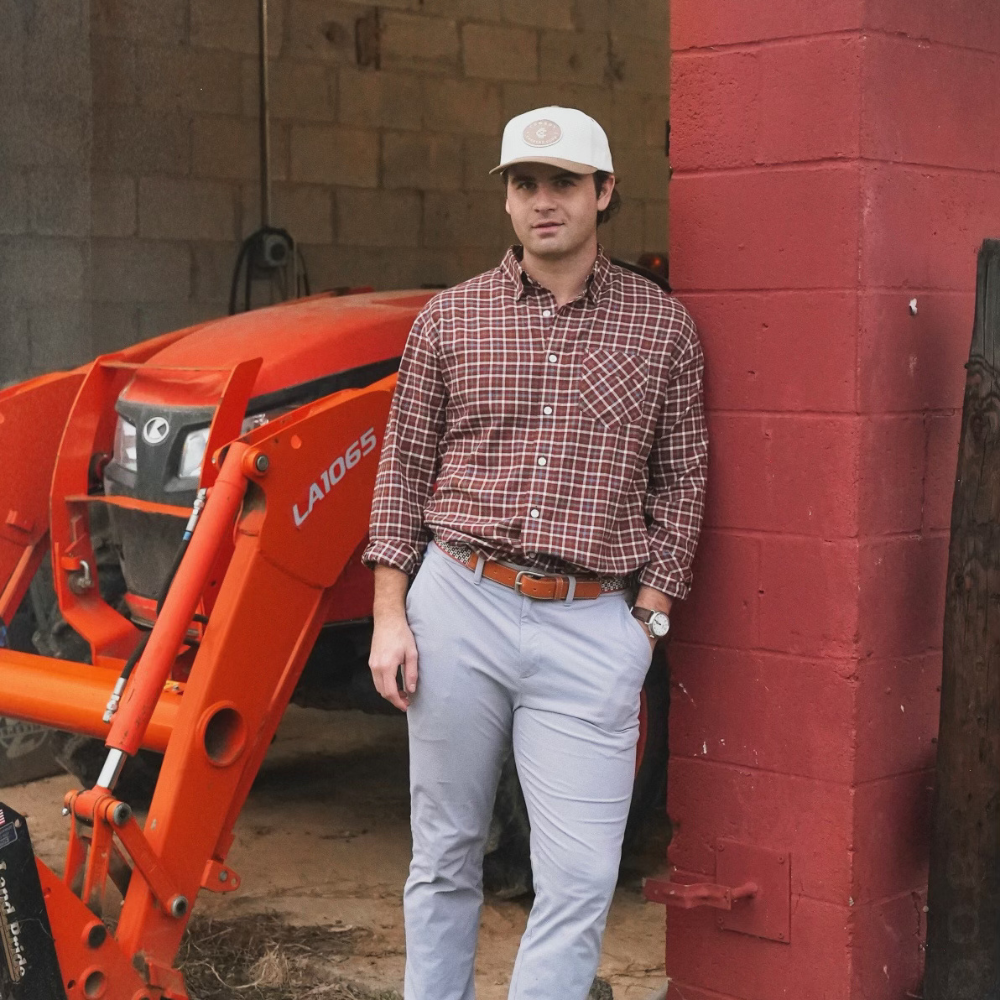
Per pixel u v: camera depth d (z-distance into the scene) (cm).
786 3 276
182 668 376
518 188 263
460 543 267
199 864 308
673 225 295
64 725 350
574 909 267
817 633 282
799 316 279
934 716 295
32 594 478
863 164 271
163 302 741
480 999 344
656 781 407
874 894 287
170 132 738
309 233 795
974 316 273
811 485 280
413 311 433
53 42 593
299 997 350
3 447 404
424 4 833
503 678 268
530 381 264
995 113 295
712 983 303
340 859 444
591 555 261
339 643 406
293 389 394
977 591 271
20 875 271
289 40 779
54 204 597
